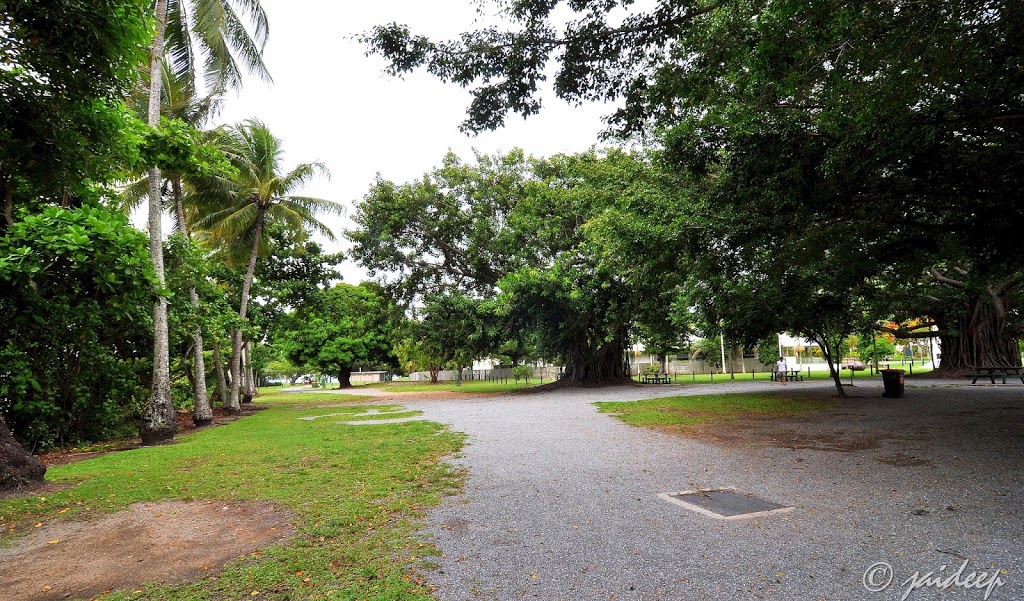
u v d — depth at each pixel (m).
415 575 4.00
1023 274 19.98
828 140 7.84
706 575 3.88
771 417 12.62
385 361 54.69
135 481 7.52
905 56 6.79
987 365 23.73
